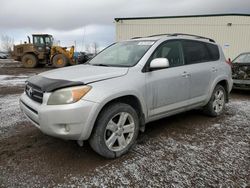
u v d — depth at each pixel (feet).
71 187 8.43
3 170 9.53
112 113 10.07
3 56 161.38
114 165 9.95
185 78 13.38
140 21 71.10
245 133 13.61
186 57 14.07
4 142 12.22
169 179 8.89
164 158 10.52
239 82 25.17
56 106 9.15
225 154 10.89
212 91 15.71
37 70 63.46
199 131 13.92
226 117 16.80
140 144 12.02
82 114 9.16
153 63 11.37
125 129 10.74
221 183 8.63
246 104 21.03
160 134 13.42
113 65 12.23
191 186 8.46
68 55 69.21
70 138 9.43
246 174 9.21
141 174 9.24
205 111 16.46
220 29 67.51
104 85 9.91
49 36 72.08
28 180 8.84
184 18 68.95
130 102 11.34
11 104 20.58
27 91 11.24
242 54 28.58
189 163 10.07
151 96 11.66
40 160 10.35
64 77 10.22
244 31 66.33
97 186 8.49
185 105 13.83
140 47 12.77
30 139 12.60
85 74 10.53
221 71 16.31
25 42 73.61
